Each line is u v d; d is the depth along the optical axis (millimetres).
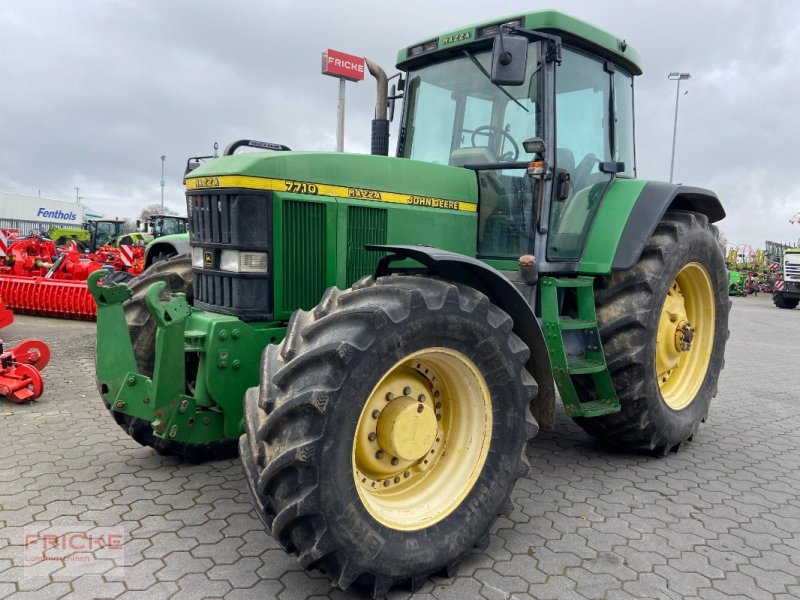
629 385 3852
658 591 2568
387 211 3496
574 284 3752
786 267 20188
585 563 2773
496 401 2754
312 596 2432
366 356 2285
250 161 3098
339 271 3342
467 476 2727
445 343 2549
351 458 2299
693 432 4418
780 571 2760
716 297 4656
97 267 10969
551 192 3711
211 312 3279
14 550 2689
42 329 8648
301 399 2201
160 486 3395
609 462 4113
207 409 3150
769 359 9039
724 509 3398
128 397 3053
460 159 4082
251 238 3107
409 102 4418
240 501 3236
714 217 4965
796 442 4727
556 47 3615
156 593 2398
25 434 4219
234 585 2479
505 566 2732
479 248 3996
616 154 4426
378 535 2367
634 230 3926
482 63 3998
